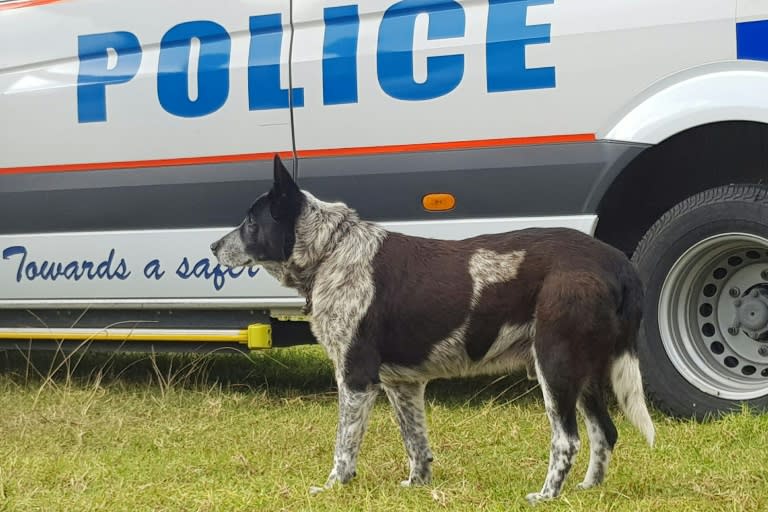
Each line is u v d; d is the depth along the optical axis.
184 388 8.76
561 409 5.14
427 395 8.24
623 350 5.27
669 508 4.87
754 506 4.85
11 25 8.58
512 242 5.41
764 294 7.00
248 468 6.11
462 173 7.23
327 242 5.67
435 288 5.40
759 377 6.99
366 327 5.50
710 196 7.00
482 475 5.78
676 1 6.73
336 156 7.54
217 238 7.91
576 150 6.97
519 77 7.06
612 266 5.25
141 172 8.11
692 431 6.54
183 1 7.98
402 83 7.34
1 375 9.45
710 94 6.67
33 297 8.59
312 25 7.64
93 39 8.29
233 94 7.79
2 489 5.63
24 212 8.52
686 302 7.19
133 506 5.33
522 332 5.32
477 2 7.23
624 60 6.84
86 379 9.16
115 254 8.24
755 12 6.56
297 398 7.99
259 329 7.98
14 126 8.50
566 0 6.99
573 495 5.10
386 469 6.00
